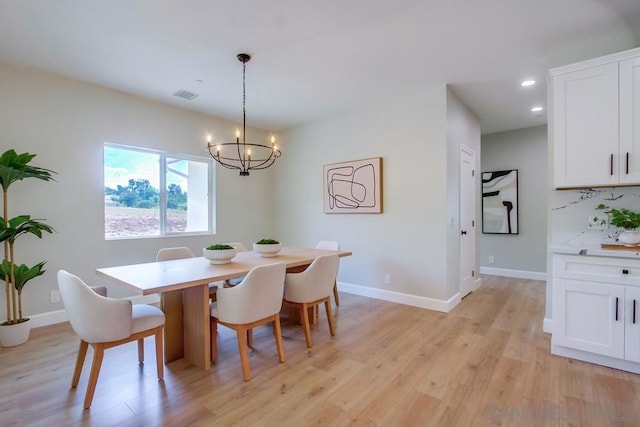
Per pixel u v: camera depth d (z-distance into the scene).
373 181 4.03
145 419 1.71
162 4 2.07
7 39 2.50
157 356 2.11
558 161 2.46
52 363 2.33
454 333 2.89
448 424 1.67
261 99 3.86
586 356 2.31
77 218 3.26
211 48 2.65
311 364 2.33
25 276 2.70
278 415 1.75
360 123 4.21
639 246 2.28
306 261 2.84
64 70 3.05
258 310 2.19
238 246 3.76
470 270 4.30
